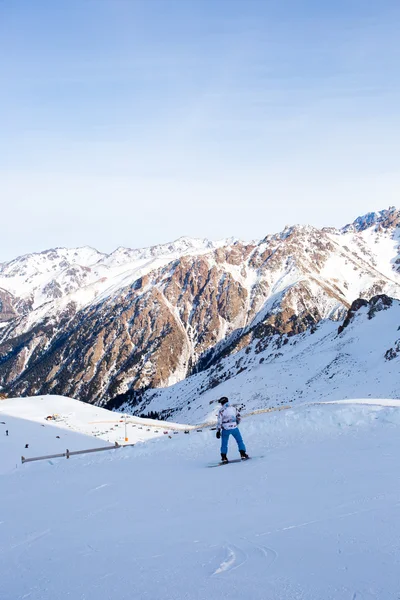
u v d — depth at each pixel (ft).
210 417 399.65
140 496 44.98
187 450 72.69
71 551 30.78
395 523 28.17
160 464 63.87
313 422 75.56
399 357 334.65
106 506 42.45
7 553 31.83
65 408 270.67
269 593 21.66
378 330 415.44
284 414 84.02
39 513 42.50
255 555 26.09
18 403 282.15
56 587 25.04
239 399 421.18
